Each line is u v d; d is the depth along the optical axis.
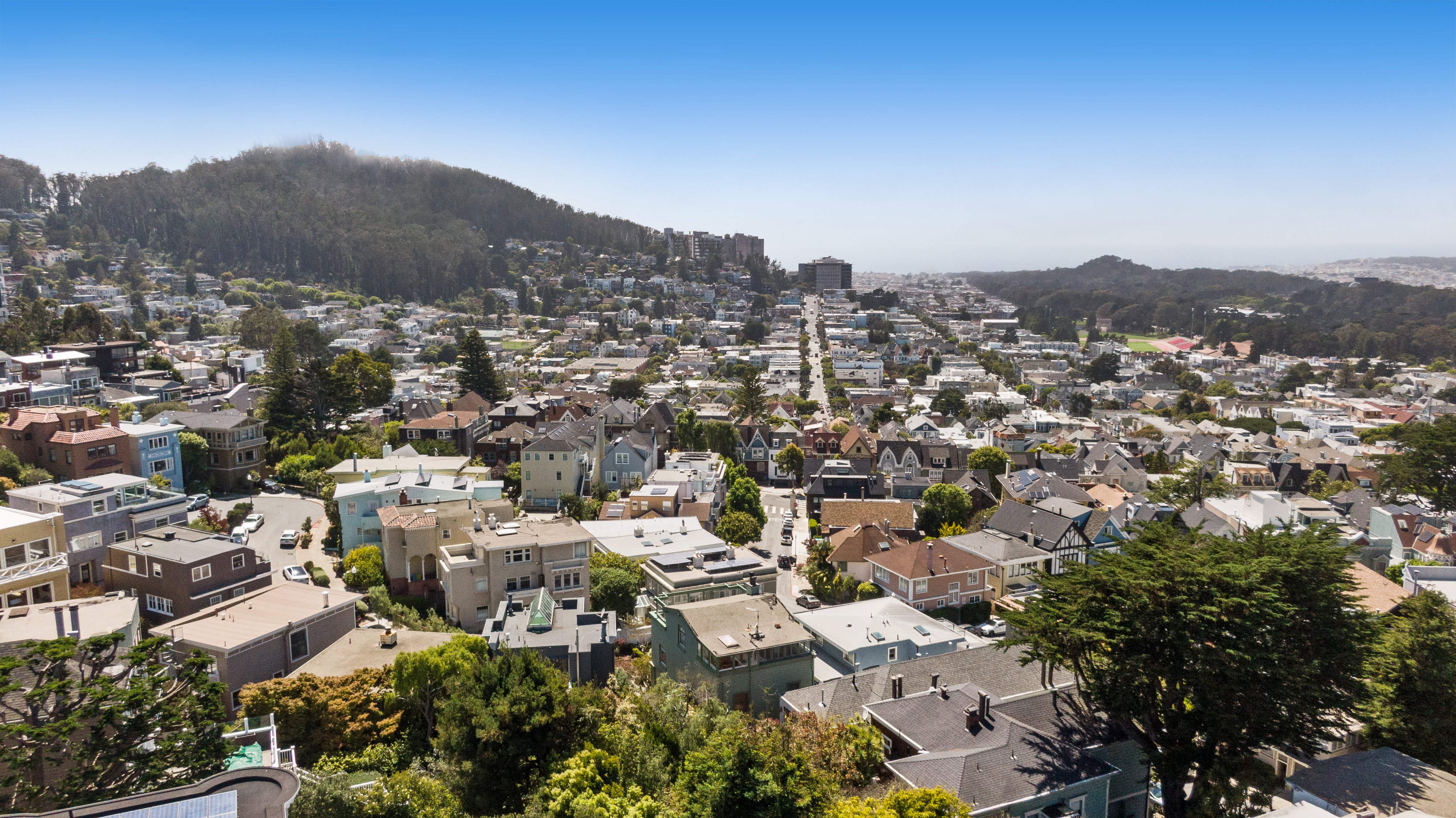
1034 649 36.81
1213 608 30.97
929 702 35.03
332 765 34.31
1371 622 35.09
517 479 91.50
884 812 26.17
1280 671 31.27
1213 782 31.42
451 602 54.34
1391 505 93.62
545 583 55.59
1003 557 68.06
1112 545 73.81
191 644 39.16
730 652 39.59
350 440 97.00
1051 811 29.70
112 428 74.19
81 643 27.81
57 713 26.59
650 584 57.75
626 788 29.31
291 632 41.56
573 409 125.06
